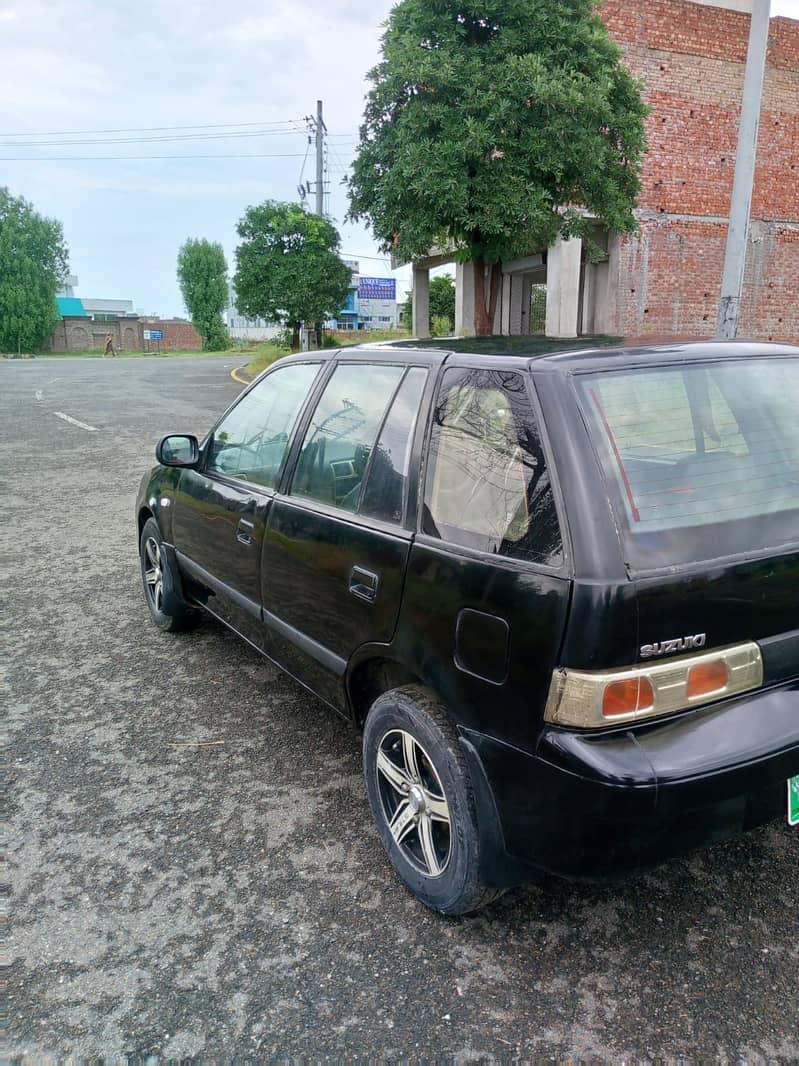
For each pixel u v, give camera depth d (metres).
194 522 4.11
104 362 41.31
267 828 2.95
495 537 2.19
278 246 26.34
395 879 2.66
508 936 2.38
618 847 1.95
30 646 4.73
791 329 18.36
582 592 1.91
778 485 2.33
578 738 1.93
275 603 3.32
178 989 2.21
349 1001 2.16
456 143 10.43
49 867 2.74
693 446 2.26
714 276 17.16
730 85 16.33
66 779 3.30
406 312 51.59
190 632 4.94
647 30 15.40
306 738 3.62
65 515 8.06
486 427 2.33
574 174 10.94
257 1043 2.04
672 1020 2.07
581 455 2.06
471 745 2.20
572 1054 1.98
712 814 1.99
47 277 59.94
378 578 2.57
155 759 3.45
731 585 2.04
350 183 12.18
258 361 31.69
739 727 2.01
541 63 10.53
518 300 20.73
